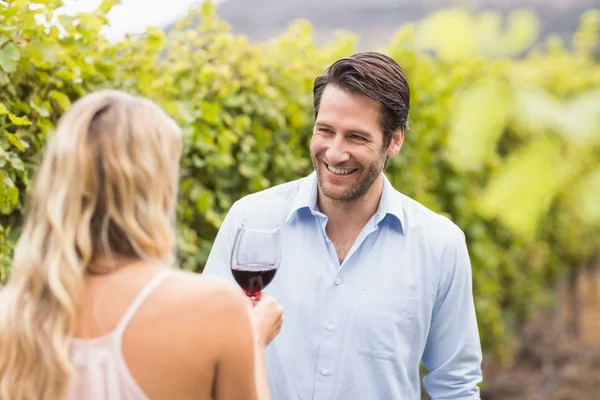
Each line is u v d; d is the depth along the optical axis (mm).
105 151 1169
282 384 1966
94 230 1196
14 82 2301
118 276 1185
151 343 1146
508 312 6164
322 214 2004
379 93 1868
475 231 4578
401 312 1967
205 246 3203
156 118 1223
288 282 2004
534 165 667
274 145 3424
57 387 1135
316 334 1971
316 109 1990
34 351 1140
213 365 1188
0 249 2244
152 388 1146
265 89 3248
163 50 3072
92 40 2422
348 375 1947
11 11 2162
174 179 1252
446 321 2043
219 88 3061
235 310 1204
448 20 752
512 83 711
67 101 2377
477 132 678
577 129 660
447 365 2053
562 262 6316
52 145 1189
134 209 1187
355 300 1966
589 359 6477
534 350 6660
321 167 1939
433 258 2004
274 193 2127
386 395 1960
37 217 1189
